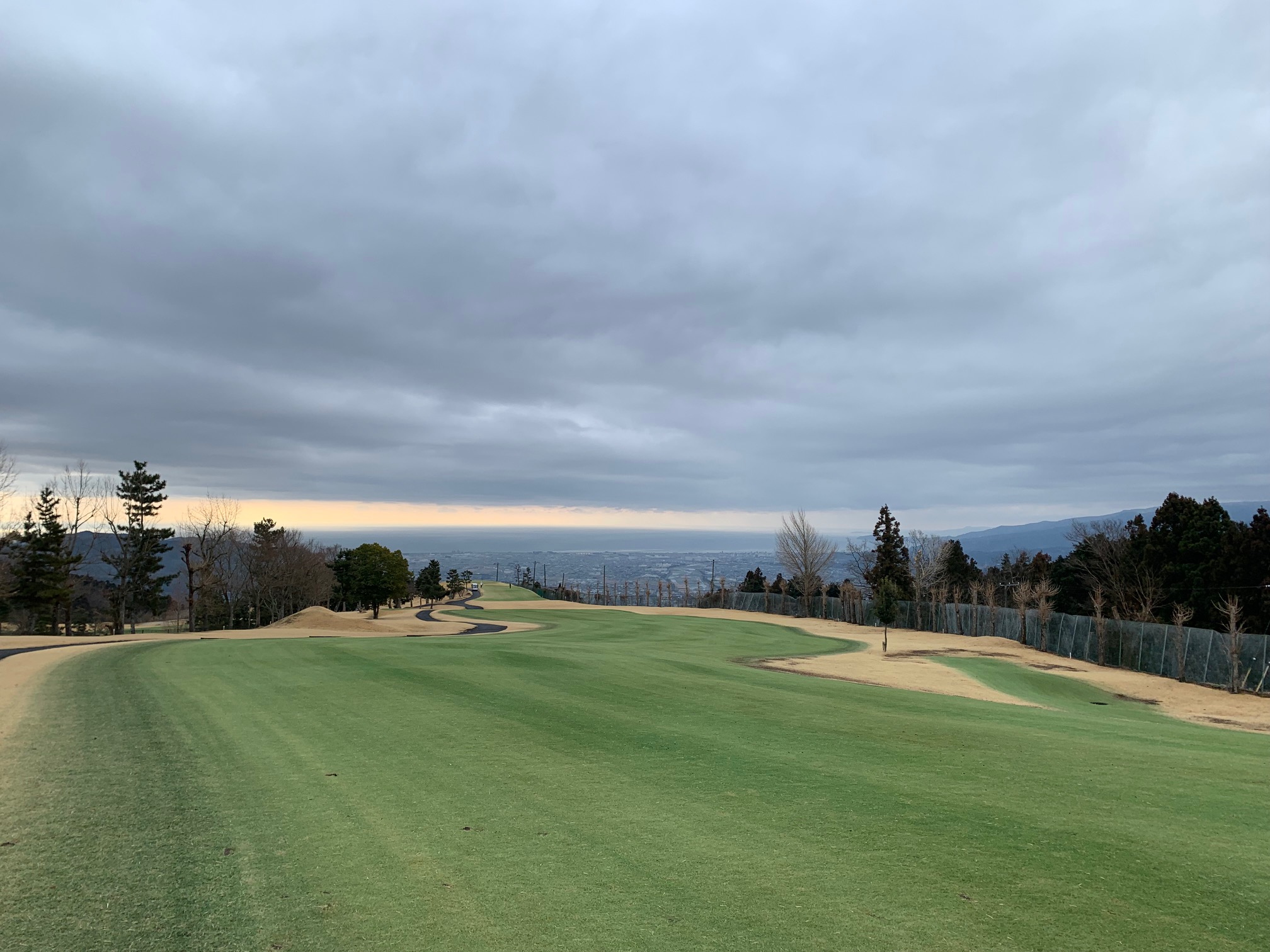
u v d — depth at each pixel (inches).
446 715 464.1
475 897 197.5
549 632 1662.2
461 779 315.9
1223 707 944.9
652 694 566.9
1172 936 179.0
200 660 743.1
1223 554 1569.9
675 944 171.0
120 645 947.3
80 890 200.1
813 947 170.6
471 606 3275.1
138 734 393.7
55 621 2224.4
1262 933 181.3
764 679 745.0
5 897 194.9
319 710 474.0
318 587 2920.8
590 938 173.9
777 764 349.7
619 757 359.3
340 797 287.1
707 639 1502.2
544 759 354.6
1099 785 321.4
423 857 226.1
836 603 2511.1
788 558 2822.3
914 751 383.6
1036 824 264.5
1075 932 180.1
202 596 2258.9
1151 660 1307.8
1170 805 293.6
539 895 198.5
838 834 249.9
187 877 209.0
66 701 490.3
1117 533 2155.5
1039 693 945.5
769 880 210.4
